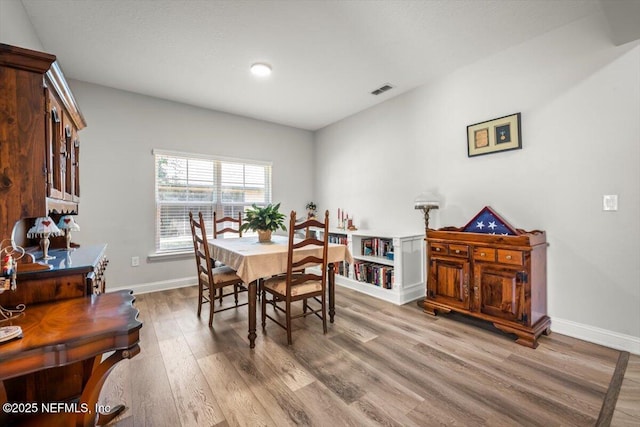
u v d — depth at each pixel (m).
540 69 2.44
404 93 3.58
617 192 2.10
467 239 2.53
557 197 2.38
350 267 3.81
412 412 1.47
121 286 3.42
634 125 2.02
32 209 1.24
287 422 1.40
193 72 2.98
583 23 2.22
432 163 3.29
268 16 2.12
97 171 3.27
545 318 2.36
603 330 2.17
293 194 4.95
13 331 0.99
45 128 1.33
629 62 2.04
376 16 2.14
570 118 2.30
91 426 1.16
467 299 2.54
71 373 1.38
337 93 3.56
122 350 1.08
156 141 3.64
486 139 2.79
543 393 1.61
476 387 1.67
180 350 2.12
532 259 2.20
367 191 4.16
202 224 2.54
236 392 1.63
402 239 3.18
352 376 1.79
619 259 2.10
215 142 4.11
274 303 2.77
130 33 2.31
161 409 1.50
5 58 1.18
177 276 3.79
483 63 2.80
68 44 2.46
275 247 2.59
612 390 1.63
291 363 1.94
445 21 2.22
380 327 2.53
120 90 3.40
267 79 3.16
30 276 1.32
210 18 2.14
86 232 3.21
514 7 2.07
